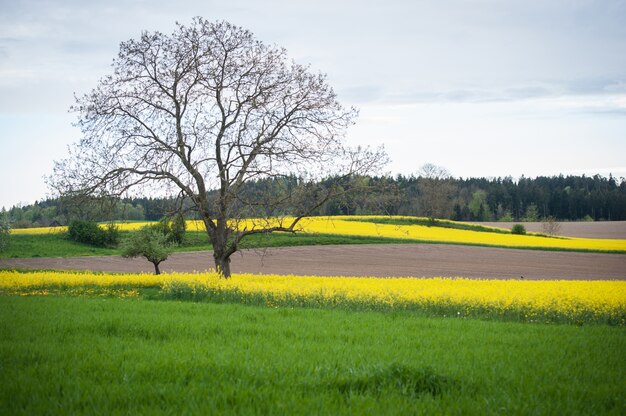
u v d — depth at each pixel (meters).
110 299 19.80
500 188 165.25
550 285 25.88
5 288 25.39
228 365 8.13
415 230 80.06
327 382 7.36
